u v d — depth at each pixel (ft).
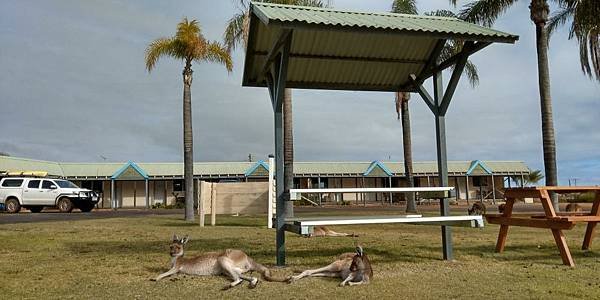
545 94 50.85
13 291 14.97
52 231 37.24
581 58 57.82
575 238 29.66
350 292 14.55
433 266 19.27
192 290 14.90
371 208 97.04
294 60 24.77
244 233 35.14
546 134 50.49
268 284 15.80
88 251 24.70
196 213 77.66
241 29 60.03
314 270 16.87
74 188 83.82
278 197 19.90
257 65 24.40
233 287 15.28
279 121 20.39
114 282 16.25
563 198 104.68
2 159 109.29
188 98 59.67
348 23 18.39
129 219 56.70
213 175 130.52
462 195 149.38
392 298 13.79
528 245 26.20
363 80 26.73
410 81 26.22
